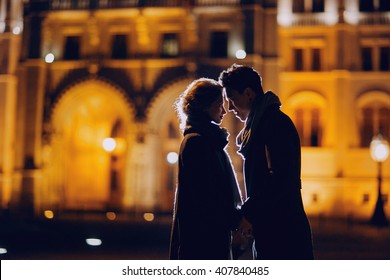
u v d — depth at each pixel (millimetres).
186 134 6789
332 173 52719
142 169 51688
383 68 53656
